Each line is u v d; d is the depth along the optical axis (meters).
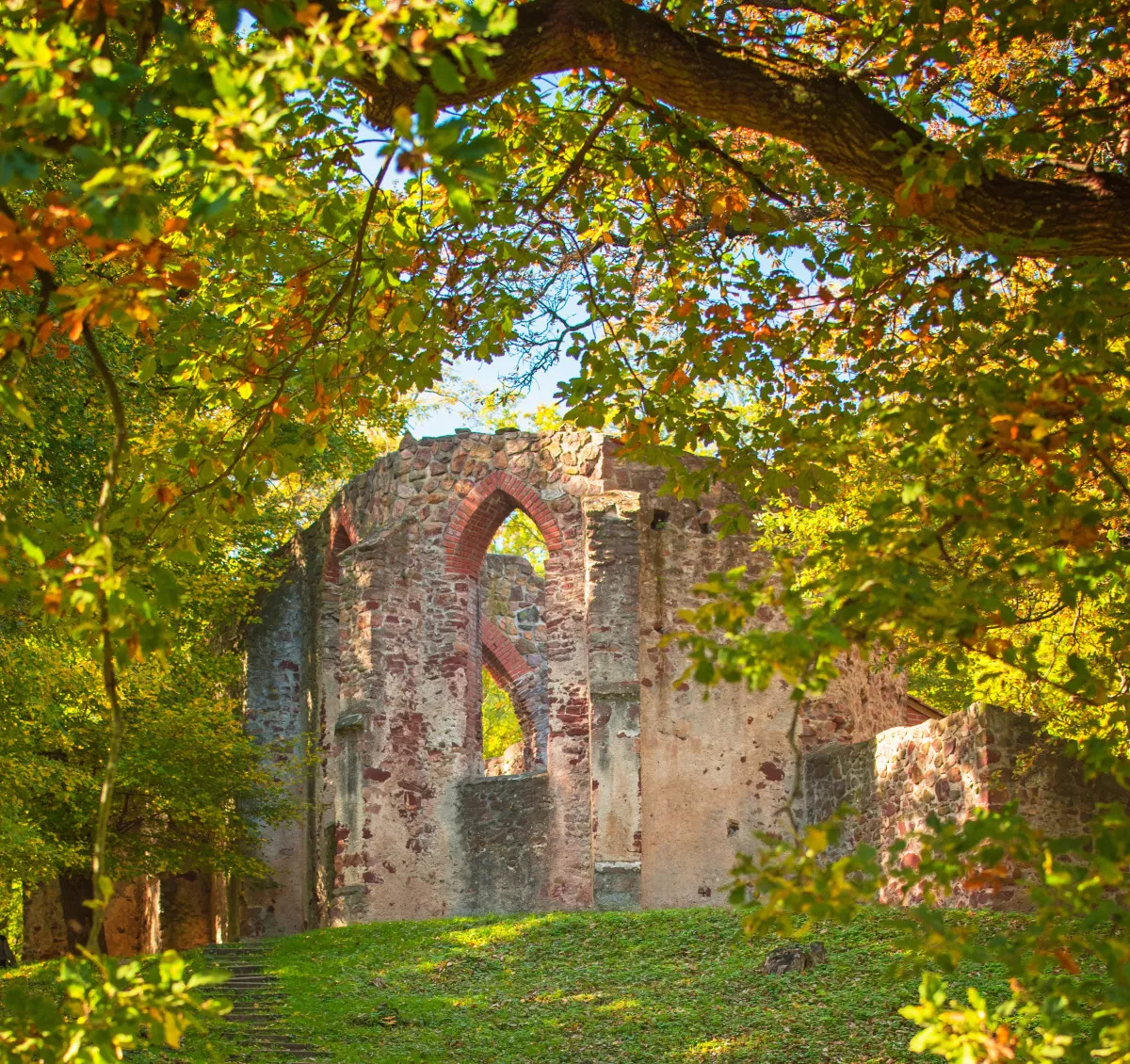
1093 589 6.27
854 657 22.14
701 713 21.25
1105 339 7.67
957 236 7.87
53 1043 5.20
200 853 23.27
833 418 8.95
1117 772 5.67
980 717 16.30
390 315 9.12
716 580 5.37
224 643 27.06
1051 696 15.29
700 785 21.02
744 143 12.04
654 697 21.25
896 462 6.29
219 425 9.39
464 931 19.03
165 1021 5.21
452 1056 14.20
